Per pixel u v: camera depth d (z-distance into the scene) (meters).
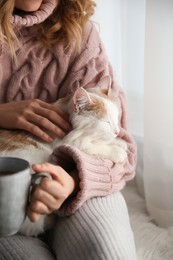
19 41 0.66
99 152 0.60
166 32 0.76
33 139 0.61
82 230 0.51
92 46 0.69
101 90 0.68
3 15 0.62
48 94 0.68
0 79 0.66
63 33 0.68
